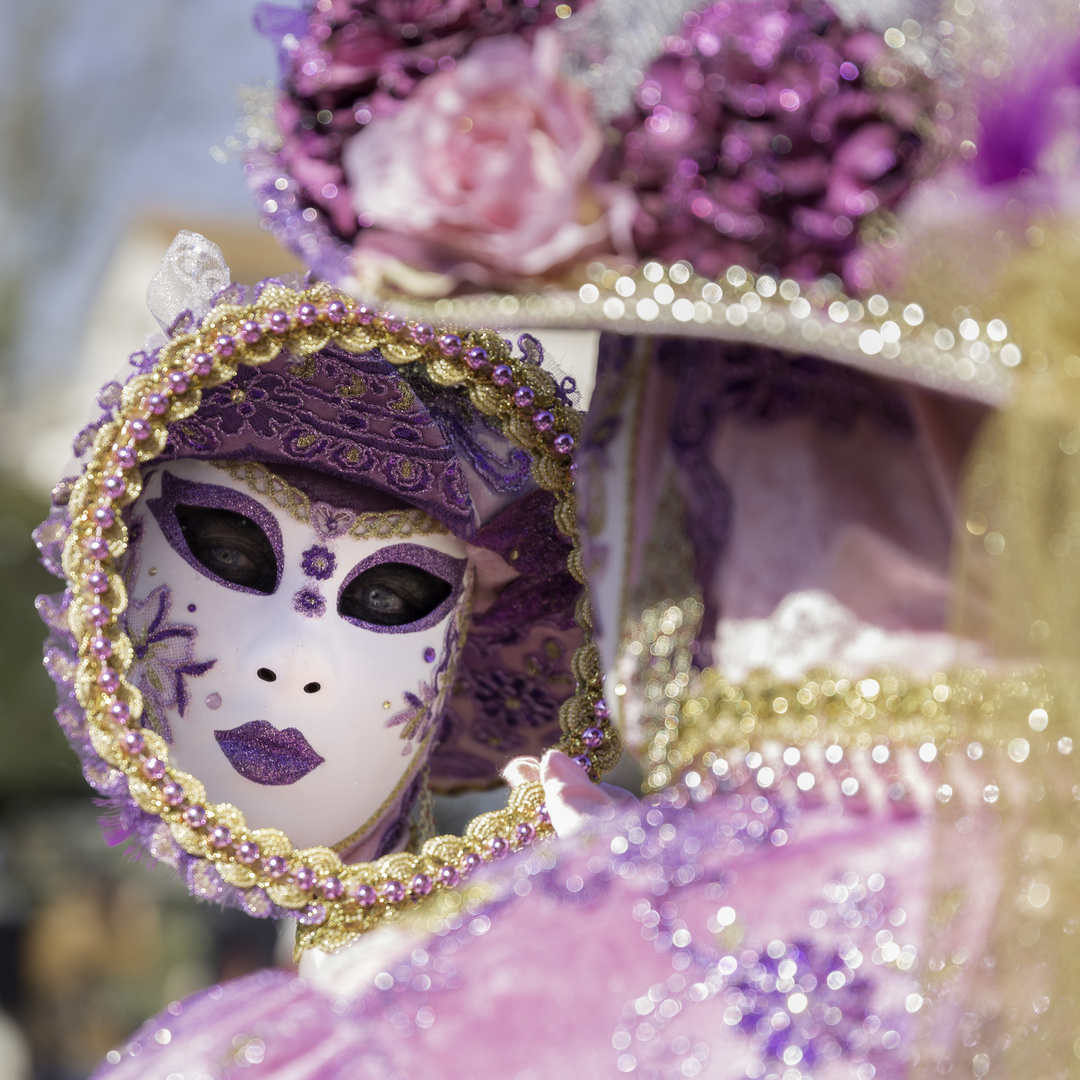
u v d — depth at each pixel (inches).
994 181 24.3
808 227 24.0
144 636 47.4
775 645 25.6
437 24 26.7
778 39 24.3
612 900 24.6
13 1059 145.9
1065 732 23.0
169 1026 27.1
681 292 24.3
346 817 48.6
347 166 27.8
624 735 27.9
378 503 49.2
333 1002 25.3
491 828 47.9
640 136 24.5
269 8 29.7
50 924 155.7
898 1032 22.6
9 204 286.0
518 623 53.9
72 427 274.7
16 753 195.8
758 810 24.7
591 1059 23.0
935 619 25.0
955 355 23.5
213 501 47.8
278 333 46.7
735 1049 22.8
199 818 45.5
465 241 24.9
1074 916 22.9
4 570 200.5
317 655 47.2
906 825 24.1
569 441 48.9
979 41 24.9
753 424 27.0
